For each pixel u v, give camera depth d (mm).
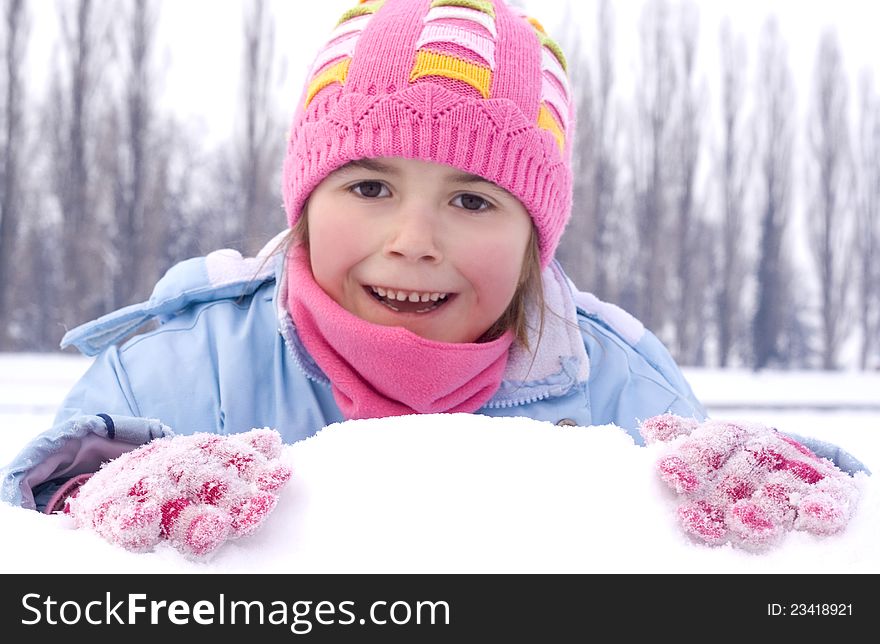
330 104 1235
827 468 692
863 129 18266
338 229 1210
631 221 17203
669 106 17078
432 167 1191
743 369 17734
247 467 643
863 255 18125
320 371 1310
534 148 1250
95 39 14625
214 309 1400
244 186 14922
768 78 17875
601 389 1442
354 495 622
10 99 14273
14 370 9289
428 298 1238
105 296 14648
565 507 612
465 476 625
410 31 1233
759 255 17797
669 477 636
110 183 14656
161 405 1264
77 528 647
